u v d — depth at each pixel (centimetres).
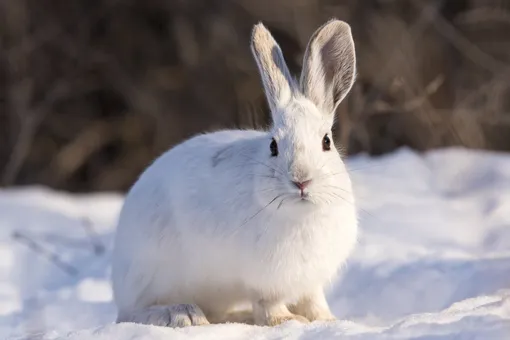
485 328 741
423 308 1040
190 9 2619
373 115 2059
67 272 1409
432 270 1102
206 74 2584
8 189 2173
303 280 927
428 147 2016
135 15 2681
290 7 2462
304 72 967
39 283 1371
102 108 2648
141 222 973
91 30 2658
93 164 2628
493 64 2244
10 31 2570
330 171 895
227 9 2567
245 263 920
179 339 786
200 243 939
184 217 945
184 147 1002
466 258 1148
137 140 2631
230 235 920
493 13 2278
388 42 2180
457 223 1416
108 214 1781
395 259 1180
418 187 1652
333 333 780
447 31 2273
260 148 931
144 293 984
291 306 979
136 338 789
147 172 1010
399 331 759
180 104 2614
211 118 2559
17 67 2522
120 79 2648
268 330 811
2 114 2539
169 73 2641
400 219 1448
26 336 855
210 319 1004
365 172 1727
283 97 955
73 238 1587
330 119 979
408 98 1930
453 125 1994
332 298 1096
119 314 1012
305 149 893
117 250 1003
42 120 2589
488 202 1523
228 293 975
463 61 2275
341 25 981
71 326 1089
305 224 901
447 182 1672
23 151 2381
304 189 864
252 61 2534
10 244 1531
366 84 2138
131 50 2673
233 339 794
